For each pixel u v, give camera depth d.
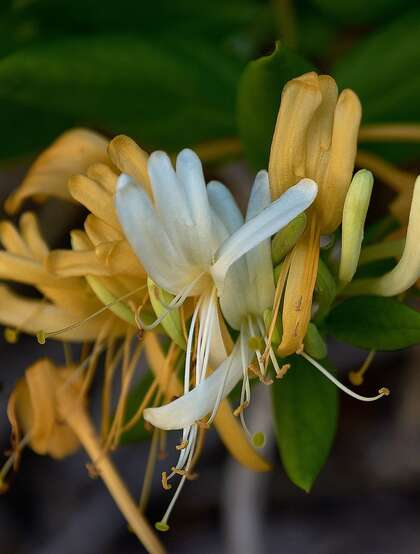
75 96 0.31
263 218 0.25
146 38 0.31
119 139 0.26
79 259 0.26
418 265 0.26
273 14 0.36
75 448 0.29
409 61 0.32
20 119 0.32
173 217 0.25
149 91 0.31
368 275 0.28
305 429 0.27
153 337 0.27
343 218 0.26
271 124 0.29
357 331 0.27
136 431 0.28
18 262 0.27
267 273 0.26
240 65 0.32
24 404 0.29
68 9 0.33
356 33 0.36
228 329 0.27
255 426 0.38
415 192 0.25
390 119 0.32
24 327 0.28
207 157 0.32
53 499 0.51
